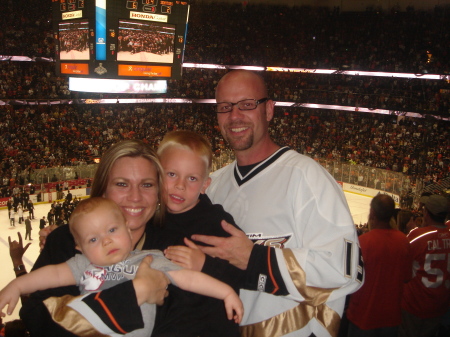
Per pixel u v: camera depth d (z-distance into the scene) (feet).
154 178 8.63
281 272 8.50
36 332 7.12
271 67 126.21
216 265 8.29
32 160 83.66
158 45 65.46
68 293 7.80
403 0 130.31
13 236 61.26
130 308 6.89
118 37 61.77
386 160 93.91
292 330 9.41
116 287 7.07
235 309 7.92
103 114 112.37
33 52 101.65
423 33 117.39
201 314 7.95
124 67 63.72
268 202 9.95
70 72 65.36
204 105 127.75
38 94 99.30
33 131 94.38
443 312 14.34
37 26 107.65
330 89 121.70
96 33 60.34
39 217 69.26
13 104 94.27
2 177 73.61
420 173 80.43
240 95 10.18
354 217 54.34
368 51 120.57
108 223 7.65
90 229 7.58
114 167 8.41
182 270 7.91
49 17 110.52
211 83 125.18
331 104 114.62
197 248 8.47
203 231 9.24
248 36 132.98
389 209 13.11
